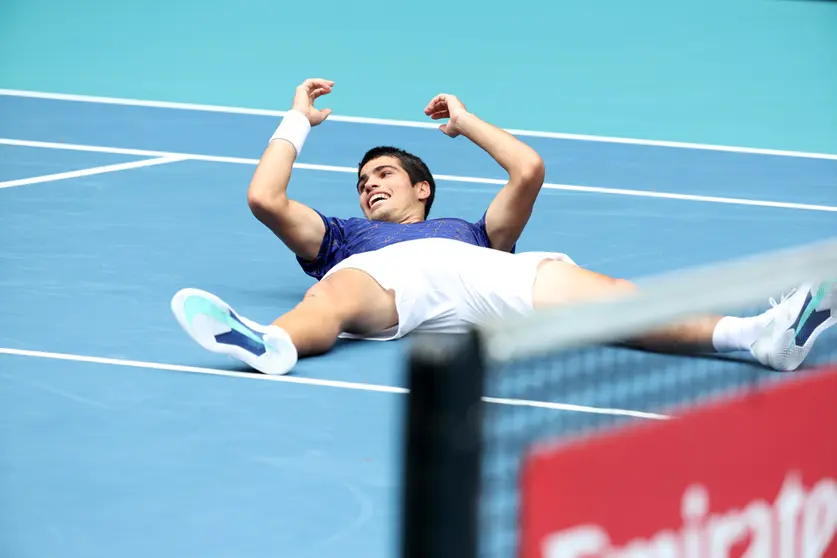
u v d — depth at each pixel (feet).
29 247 69.26
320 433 44.47
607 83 128.26
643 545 19.22
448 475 16.39
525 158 59.52
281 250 71.41
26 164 90.22
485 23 158.51
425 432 16.37
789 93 125.08
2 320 56.75
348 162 94.12
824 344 51.31
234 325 49.11
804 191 88.33
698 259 70.85
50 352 52.65
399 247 56.44
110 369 50.72
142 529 36.52
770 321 48.47
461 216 80.33
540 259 54.49
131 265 66.74
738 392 21.62
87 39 144.15
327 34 150.82
